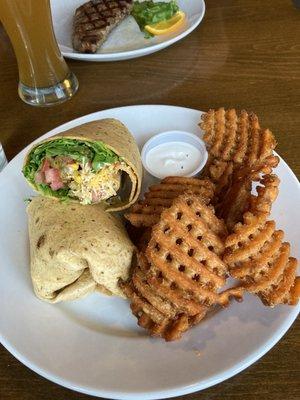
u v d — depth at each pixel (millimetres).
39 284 256
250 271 227
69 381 214
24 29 333
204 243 233
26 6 320
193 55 407
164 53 413
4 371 233
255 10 439
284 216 275
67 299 258
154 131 344
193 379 211
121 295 256
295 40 405
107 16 429
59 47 408
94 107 373
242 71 386
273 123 339
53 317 250
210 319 239
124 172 308
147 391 208
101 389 210
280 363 225
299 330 236
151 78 393
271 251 231
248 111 351
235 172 292
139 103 372
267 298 229
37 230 272
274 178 260
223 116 320
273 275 228
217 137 308
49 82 371
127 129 322
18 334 238
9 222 296
